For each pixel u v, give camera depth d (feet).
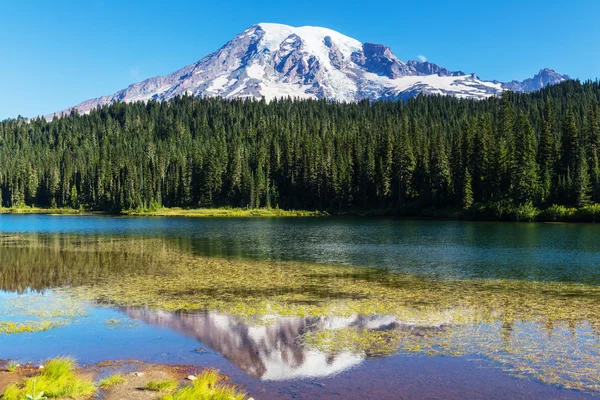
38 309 73.20
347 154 493.77
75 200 556.10
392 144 441.27
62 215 456.45
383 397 40.55
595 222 286.66
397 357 51.06
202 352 52.75
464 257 139.03
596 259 133.90
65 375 42.83
